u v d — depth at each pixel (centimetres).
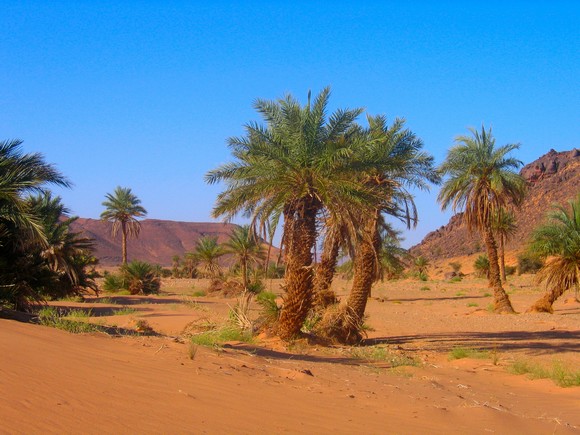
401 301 4634
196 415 592
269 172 1598
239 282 4622
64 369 688
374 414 730
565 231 3100
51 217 3219
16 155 1599
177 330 1873
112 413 548
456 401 898
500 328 2480
